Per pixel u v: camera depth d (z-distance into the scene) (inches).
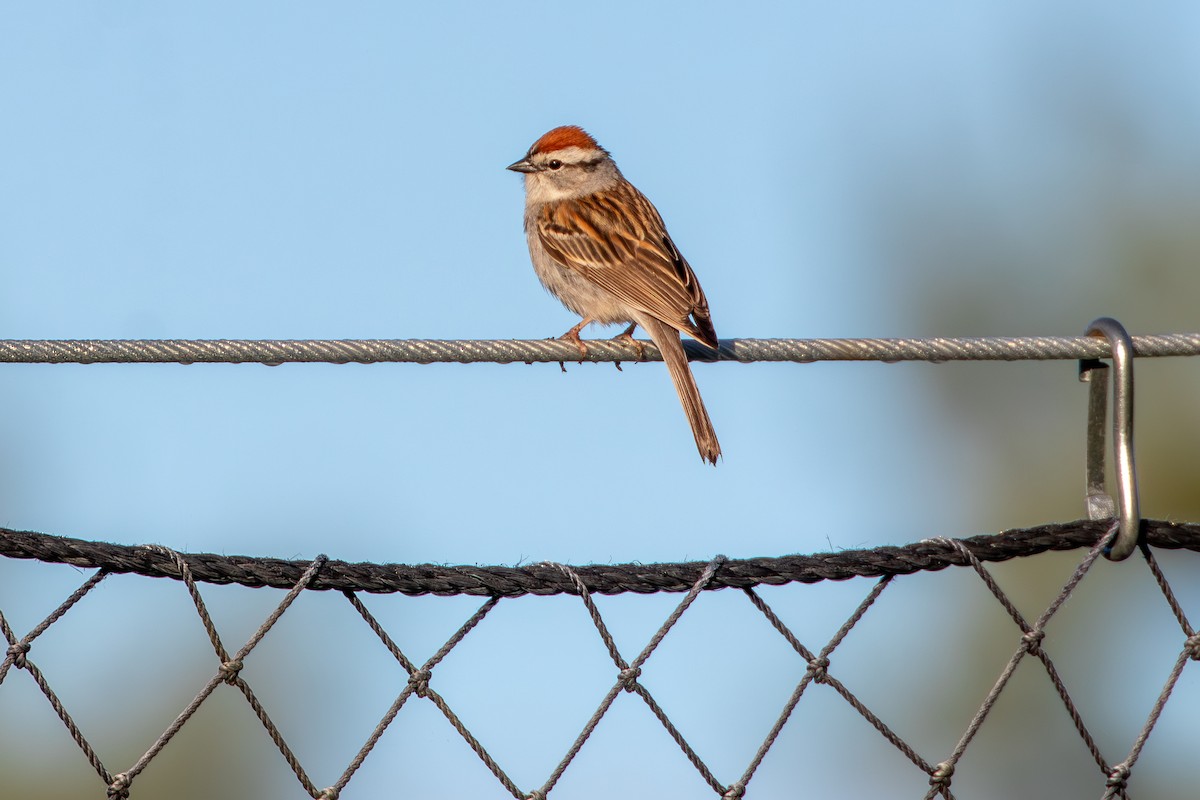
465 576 260.2
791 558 264.7
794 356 349.7
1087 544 277.1
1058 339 302.5
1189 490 571.8
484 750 260.2
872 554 266.5
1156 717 272.1
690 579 262.4
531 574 261.3
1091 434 299.7
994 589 270.7
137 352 321.1
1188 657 273.3
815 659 265.1
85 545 253.6
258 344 329.1
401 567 259.1
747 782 262.4
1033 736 522.6
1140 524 276.5
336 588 258.7
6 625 252.2
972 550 269.6
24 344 317.7
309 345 329.1
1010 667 269.7
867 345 341.7
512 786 259.0
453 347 344.8
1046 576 525.3
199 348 324.2
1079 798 520.1
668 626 261.4
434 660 259.9
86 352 319.6
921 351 339.0
